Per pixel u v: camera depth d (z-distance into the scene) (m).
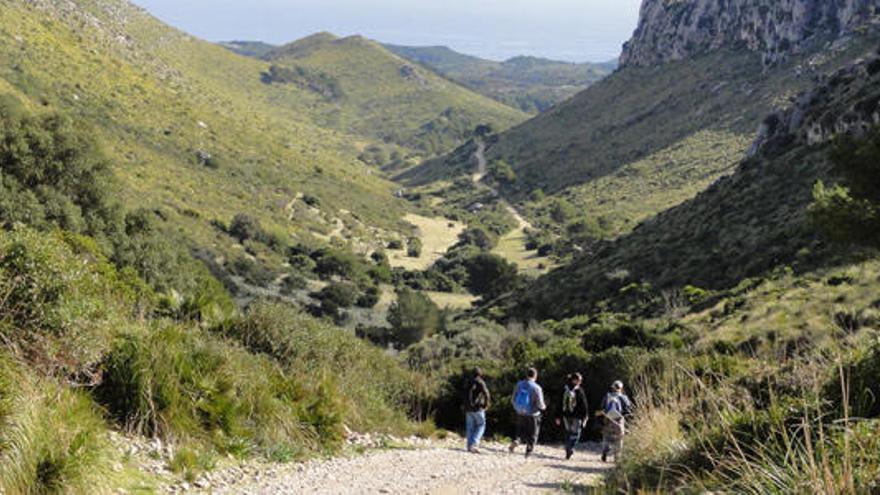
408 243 117.69
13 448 5.02
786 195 39.47
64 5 151.75
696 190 103.75
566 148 158.75
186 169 104.12
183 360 8.38
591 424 17.47
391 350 57.41
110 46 148.50
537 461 11.09
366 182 165.25
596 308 38.50
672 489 5.27
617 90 174.12
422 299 59.94
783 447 4.76
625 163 133.00
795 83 116.12
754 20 145.62
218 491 6.65
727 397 6.42
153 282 36.34
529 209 136.75
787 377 6.27
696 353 21.03
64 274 7.14
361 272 87.38
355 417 11.57
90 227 38.31
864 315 19.53
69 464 5.32
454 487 7.76
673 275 37.84
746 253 34.91
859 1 118.56
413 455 10.28
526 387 11.77
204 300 12.80
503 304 55.31
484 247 114.12
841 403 5.14
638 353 17.12
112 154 89.50
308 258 88.38
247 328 12.50
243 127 148.88
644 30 182.00
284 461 8.36
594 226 100.00
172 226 74.00
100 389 7.44
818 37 124.25
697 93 142.38
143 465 6.63
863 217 18.78
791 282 27.30
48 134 39.16
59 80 102.56
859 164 19.20
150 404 7.48
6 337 6.43
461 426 16.33
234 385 8.95
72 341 7.03
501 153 184.62
